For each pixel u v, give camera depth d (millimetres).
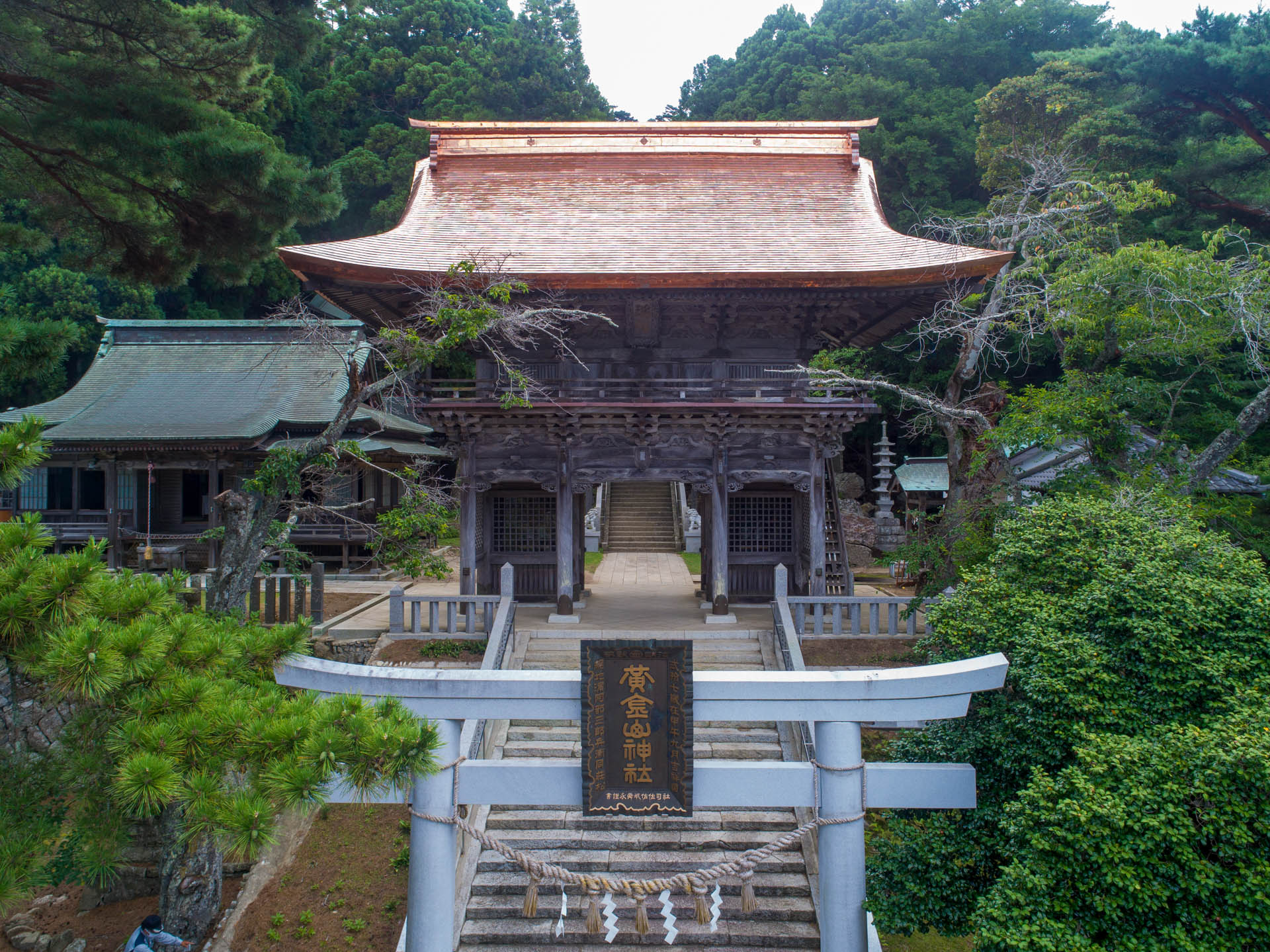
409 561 13438
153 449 23328
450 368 32594
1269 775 5332
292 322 22172
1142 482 12953
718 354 16719
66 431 23375
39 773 5828
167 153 12156
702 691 7070
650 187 18016
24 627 4957
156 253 15289
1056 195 20016
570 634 14523
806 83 42312
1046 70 29000
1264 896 5238
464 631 14570
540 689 7070
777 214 17219
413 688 7109
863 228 16609
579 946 9016
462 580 15625
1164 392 15016
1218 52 20656
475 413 15336
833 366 15297
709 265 15008
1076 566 8047
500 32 57219
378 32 54281
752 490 18031
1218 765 5531
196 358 28203
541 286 14242
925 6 45594
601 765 7027
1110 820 5598
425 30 55469
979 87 38594
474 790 7188
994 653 7344
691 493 31391
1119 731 6516
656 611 16656
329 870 10391
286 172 13469
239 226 14570
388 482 28859
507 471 15758
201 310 37938
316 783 4816
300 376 27109
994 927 5742
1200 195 24625
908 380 34594
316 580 15305
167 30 13211
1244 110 22547
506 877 9680
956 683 6875
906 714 7055
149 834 11398
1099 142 23922
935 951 9164
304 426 24344
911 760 8250
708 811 10578
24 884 4980
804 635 14336
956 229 19312
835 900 7160
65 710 13234
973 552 13531
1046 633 7211
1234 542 14883
